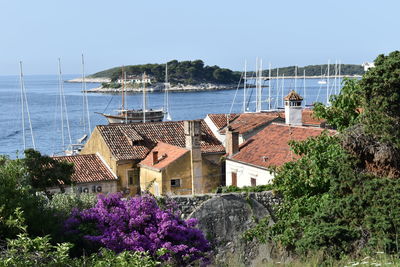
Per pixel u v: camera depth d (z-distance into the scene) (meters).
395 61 26.67
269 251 26.62
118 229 19.62
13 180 18.77
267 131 49.09
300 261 19.33
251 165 44.75
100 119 184.88
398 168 25.38
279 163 42.28
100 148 53.22
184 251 19.59
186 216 26.70
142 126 55.84
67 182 35.75
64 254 15.37
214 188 49.50
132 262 15.17
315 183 27.80
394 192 23.31
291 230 25.92
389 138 25.56
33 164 34.22
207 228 26.73
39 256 14.50
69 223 19.86
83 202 23.62
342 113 31.67
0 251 15.57
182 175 48.00
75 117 190.62
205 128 58.25
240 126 57.81
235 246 26.81
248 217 27.67
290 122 55.41
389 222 22.28
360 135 25.95
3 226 17.02
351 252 21.14
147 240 19.45
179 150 49.28
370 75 26.92
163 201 23.48
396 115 26.30
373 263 16.84
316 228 22.67
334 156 27.16
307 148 30.77
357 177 24.69
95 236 19.22
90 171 50.34
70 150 103.81
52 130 152.50
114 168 50.56
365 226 22.78
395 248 21.02
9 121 176.25
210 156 51.84
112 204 20.69
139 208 20.08
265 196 28.61
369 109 26.81
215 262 20.64
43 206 20.59
